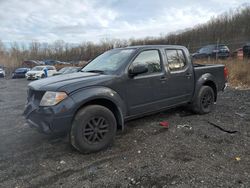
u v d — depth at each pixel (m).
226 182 2.74
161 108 4.72
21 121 5.76
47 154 3.70
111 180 2.89
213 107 6.14
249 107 6.35
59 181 2.91
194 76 5.39
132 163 3.30
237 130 4.48
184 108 5.96
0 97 10.52
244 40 28.67
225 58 17.23
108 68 4.28
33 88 3.80
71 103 3.45
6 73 35.62
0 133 4.79
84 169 3.19
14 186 2.82
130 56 4.27
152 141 4.07
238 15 38.97
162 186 2.72
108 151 3.74
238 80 11.21
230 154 3.48
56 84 3.62
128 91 4.11
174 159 3.38
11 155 3.69
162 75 4.64
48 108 3.41
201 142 3.96
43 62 40.72
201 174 2.94
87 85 3.66
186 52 5.32
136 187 2.72
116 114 4.04
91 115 3.62
